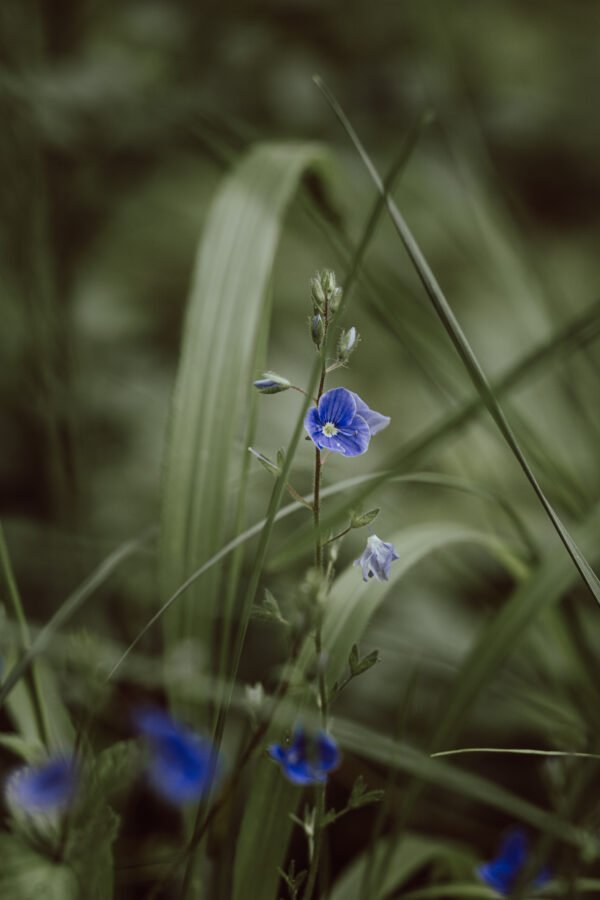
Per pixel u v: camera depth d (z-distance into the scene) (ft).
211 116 1.43
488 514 1.74
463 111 1.90
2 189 1.52
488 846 1.38
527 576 1.19
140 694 1.20
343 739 1.05
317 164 1.29
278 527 1.55
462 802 1.41
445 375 1.37
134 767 0.92
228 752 1.23
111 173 1.85
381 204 1.05
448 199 1.83
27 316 1.52
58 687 1.07
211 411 1.08
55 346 1.54
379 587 1.02
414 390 1.98
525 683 1.25
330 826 1.36
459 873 1.21
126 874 1.12
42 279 1.54
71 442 1.50
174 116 1.43
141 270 2.03
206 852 1.04
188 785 0.91
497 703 1.50
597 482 1.53
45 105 1.64
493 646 1.10
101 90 1.75
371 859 1.06
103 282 1.94
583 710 1.22
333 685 0.94
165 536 1.05
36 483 1.56
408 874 1.17
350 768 1.36
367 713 1.47
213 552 1.05
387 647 1.34
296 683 0.91
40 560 1.45
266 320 1.14
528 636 1.28
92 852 0.89
